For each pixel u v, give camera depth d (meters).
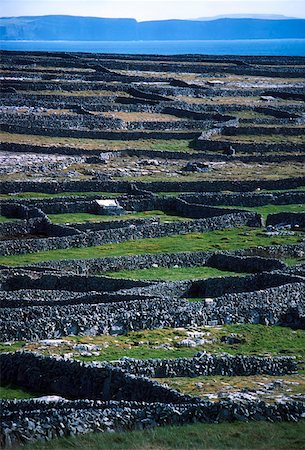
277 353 152.75
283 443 100.06
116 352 147.88
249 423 105.88
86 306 170.75
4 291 196.25
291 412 108.38
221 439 100.38
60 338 160.00
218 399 112.88
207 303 175.38
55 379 126.69
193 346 155.00
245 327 171.62
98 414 104.00
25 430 100.44
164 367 130.88
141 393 116.81
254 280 199.50
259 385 124.56
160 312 169.25
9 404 110.88
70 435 101.00
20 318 166.38
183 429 102.94
